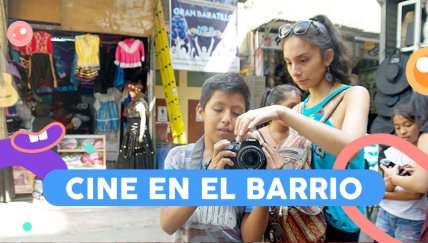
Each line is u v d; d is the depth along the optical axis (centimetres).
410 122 106
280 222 91
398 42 138
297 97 103
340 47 87
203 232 90
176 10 162
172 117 144
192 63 155
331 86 90
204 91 89
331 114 86
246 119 74
